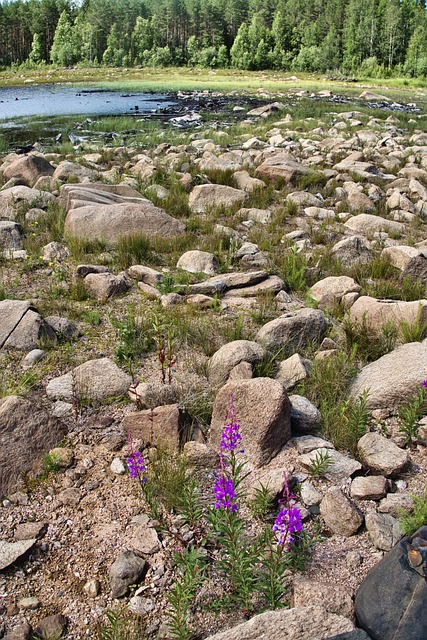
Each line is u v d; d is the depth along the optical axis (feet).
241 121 94.43
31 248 29.27
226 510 10.93
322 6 368.89
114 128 84.74
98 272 25.89
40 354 18.95
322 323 20.26
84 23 356.79
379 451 14.35
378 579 10.36
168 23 361.51
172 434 14.89
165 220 32.01
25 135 78.48
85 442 15.23
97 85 194.39
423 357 16.80
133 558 11.63
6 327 19.52
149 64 321.93
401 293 25.11
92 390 17.08
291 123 83.51
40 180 41.65
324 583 10.87
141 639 10.25
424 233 35.45
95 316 21.77
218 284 24.53
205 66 321.52
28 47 377.30
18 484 13.76
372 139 70.13
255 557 10.78
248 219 37.09
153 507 12.50
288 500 10.42
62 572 11.67
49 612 10.87
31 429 14.67
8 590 11.28
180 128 85.46
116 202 34.88
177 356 19.40
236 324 21.30
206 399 16.62
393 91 185.37
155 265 28.25
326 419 15.61
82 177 44.60
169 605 10.91
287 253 30.25
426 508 11.86
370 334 20.25
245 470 14.10
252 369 17.30
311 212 38.32
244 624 9.55
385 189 45.34
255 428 14.30
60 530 12.59
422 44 298.56
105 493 13.56
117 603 11.03
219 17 366.43
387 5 343.67
